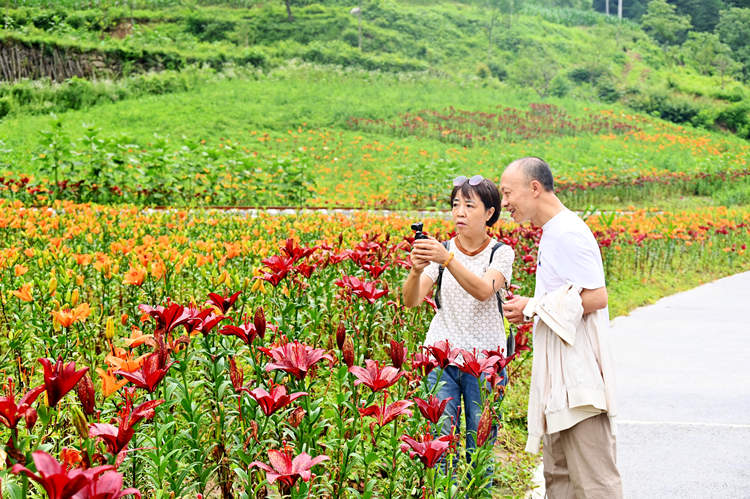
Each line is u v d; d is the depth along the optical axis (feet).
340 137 92.99
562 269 8.64
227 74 125.29
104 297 13.04
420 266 10.10
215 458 8.77
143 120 93.86
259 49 149.07
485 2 216.13
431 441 6.91
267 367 7.12
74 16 146.92
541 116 123.95
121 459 6.07
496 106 126.21
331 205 49.78
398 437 7.81
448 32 193.57
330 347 12.78
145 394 8.58
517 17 219.20
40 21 140.15
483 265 10.61
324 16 179.42
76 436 8.77
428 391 8.49
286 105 108.06
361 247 14.06
